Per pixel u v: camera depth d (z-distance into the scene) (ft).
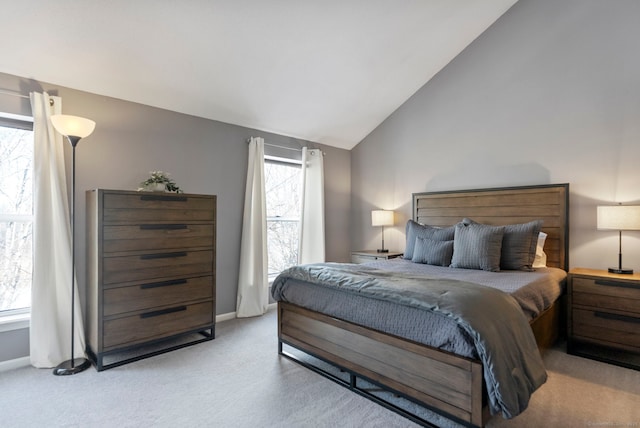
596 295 8.65
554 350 9.21
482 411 5.02
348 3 9.05
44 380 7.47
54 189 8.31
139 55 8.63
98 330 7.93
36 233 8.02
